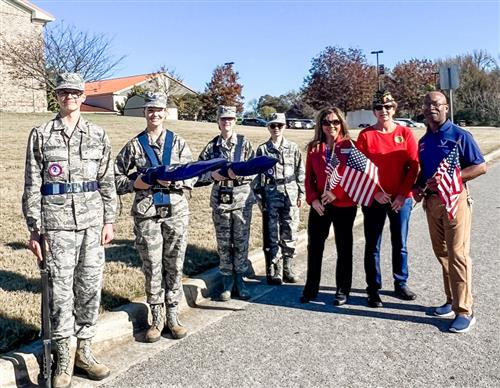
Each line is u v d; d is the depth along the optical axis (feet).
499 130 118.11
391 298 17.98
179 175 14.06
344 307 17.34
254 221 27.99
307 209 31.19
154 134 15.11
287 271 20.25
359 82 170.71
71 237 12.41
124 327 15.06
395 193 17.37
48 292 12.16
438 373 12.71
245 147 18.28
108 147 13.20
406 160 17.12
